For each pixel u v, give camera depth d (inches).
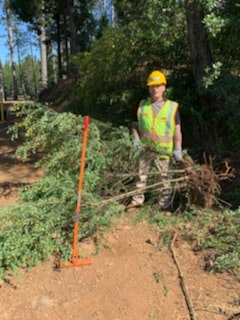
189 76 304.0
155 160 216.1
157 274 164.1
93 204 191.0
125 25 322.0
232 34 254.8
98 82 345.7
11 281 162.1
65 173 201.8
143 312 143.1
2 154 359.9
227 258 167.2
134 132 221.8
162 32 297.3
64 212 186.2
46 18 1028.5
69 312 143.9
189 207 214.2
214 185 207.5
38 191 199.2
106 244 187.0
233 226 186.7
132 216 213.9
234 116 254.7
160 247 183.9
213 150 255.6
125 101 319.0
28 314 143.4
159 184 211.5
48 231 180.4
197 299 148.4
